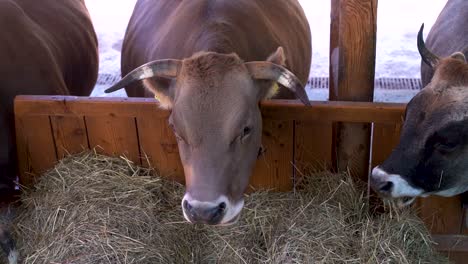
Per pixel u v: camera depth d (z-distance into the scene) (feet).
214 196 6.10
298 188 8.11
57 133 7.97
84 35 10.92
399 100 13.10
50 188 7.77
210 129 6.15
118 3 19.21
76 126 7.91
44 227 7.39
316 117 7.59
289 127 7.72
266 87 6.73
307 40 10.64
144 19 9.98
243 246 7.45
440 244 8.27
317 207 7.63
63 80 9.59
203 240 7.64
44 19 9.91
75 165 7.91
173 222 7.64
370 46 7.66
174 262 7.38
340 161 8.11
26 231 7.50
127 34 10.53
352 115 7.56
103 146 8.04
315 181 7.95
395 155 6.94
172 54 8.30
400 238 7.35
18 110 7.82
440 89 6.77
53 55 9.52
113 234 7.23
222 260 7.42
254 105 6.52
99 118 7.84
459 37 9.26
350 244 7.31
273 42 8.68
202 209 6.06
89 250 7.06
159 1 9.87
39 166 8.20
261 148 7.29
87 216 7.36
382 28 16.98
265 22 8.79
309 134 7.76
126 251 7.09
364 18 7.50
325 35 16.65
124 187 7.71
